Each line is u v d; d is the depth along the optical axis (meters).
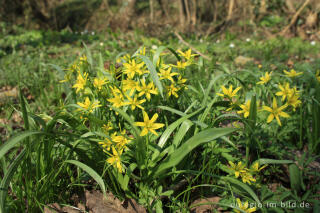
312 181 0.32
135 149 0.28
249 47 1.03
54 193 0.29
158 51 0.31
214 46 1.08
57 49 1.09
